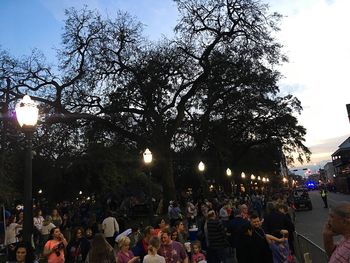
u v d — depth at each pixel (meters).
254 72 34.72
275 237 8.93
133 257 8.27
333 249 3.81
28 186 8.16
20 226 13.91
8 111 25.27
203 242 12.81
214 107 39.44
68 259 11.04
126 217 25.70
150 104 31.47
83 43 30.61
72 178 32.84
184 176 51.31
